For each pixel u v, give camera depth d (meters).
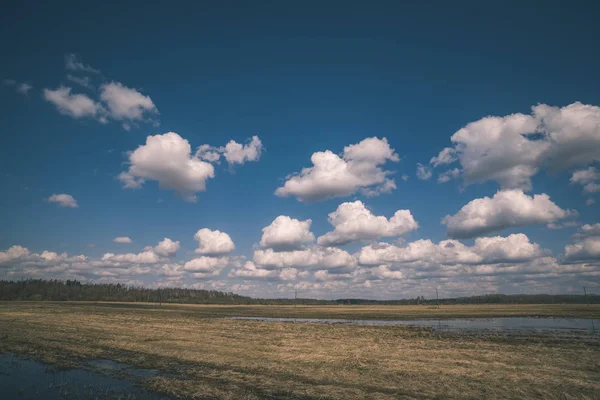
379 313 105.19
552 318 77.19
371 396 15.95
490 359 24.69
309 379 18.81
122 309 99.62
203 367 21.62
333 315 95.00
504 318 78.56
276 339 35.44
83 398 16.22
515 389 16.95
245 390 16.88
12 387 17.94
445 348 30.16
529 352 27.86
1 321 49.34
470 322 66.75
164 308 125.50
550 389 17.03
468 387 17.34
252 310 128.88
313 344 31.92
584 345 32.97
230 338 35.53
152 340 32.66
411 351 28.11
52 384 18.33
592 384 17.88
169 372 20.55
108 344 29.72
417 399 15.55
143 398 16.02
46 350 27.08
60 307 98.50
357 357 25.14
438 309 132.88
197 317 74.56
